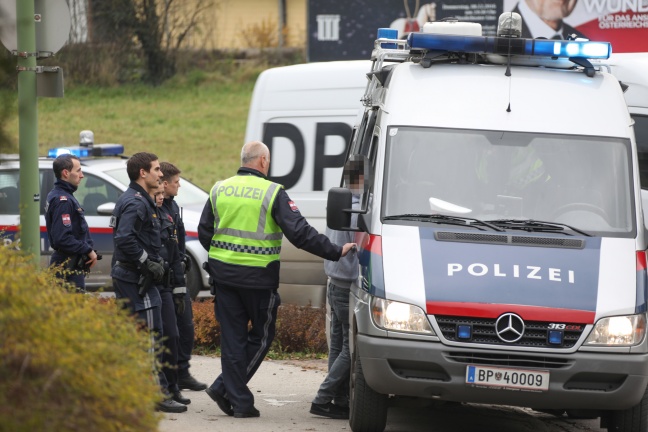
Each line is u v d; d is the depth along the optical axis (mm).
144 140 83188
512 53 25375
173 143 82688
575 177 23719
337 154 36000
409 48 26062
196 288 40531
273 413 25344
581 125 24359
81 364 14539
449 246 22266
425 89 24906
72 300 16906
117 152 45562
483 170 23750
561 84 25141
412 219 23047
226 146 82375
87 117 88688
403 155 23906
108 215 40250
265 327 25031
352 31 69312
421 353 21016
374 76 27547
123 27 96375
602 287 21531
